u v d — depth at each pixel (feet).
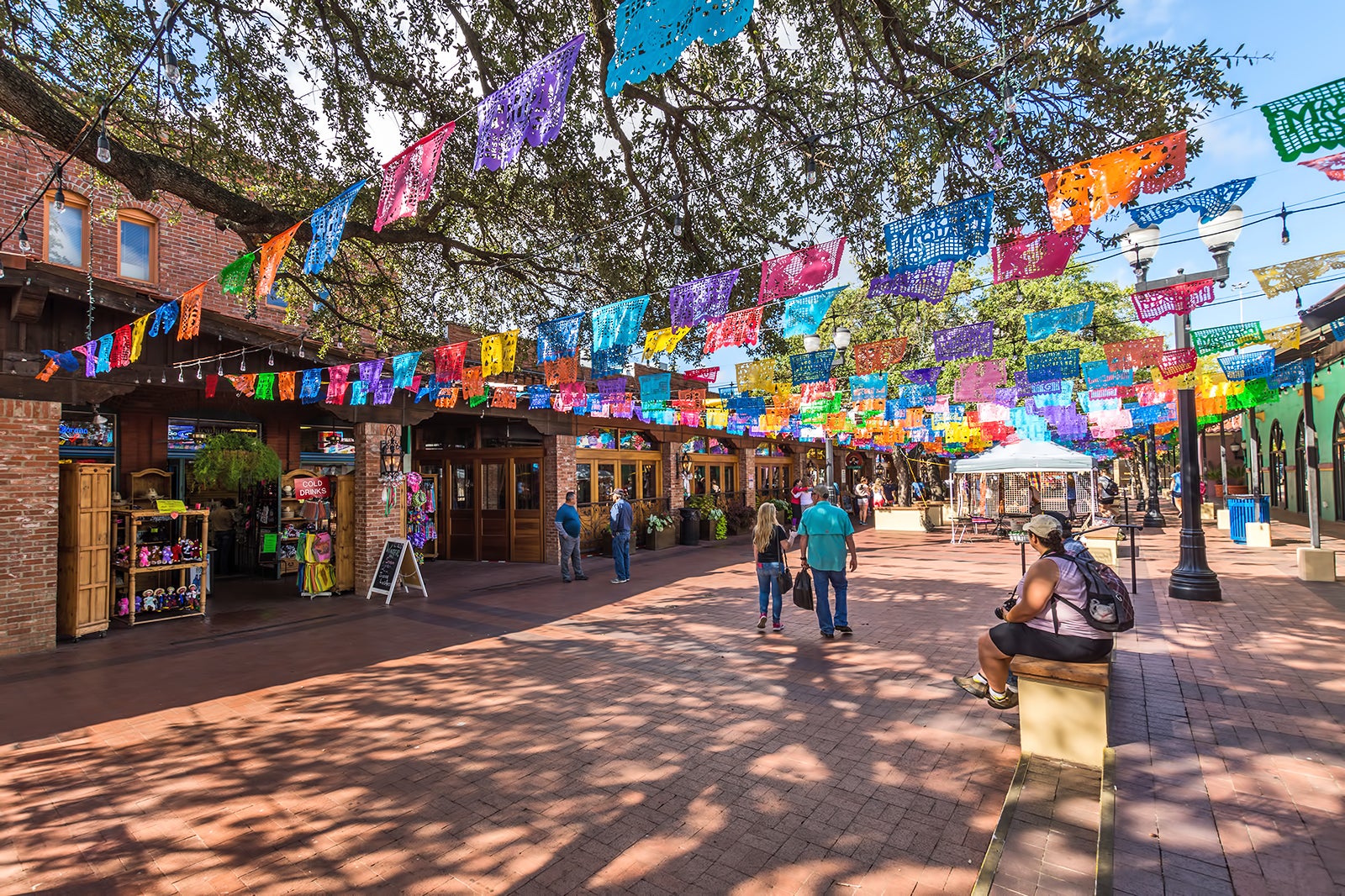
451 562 47.34
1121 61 16.02
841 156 23.04
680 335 18.71
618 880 9.89
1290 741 13.80
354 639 25.54
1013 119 16.47
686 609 29.96
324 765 14.16
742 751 14.38
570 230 30.04
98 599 26.14
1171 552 46.65
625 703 17.60
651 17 7.54
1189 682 17.74
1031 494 84.84
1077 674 13.04
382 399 25.95
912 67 21.38
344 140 27.04
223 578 40.75
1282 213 10.46
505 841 11.05
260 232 22.67
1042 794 11.84
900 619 26.40
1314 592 29.43
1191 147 14.74
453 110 26.61
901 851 10.43
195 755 14.82
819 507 23.84
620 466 54.03
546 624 27.53
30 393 24.35
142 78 21.99
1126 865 9.66
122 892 9.89
